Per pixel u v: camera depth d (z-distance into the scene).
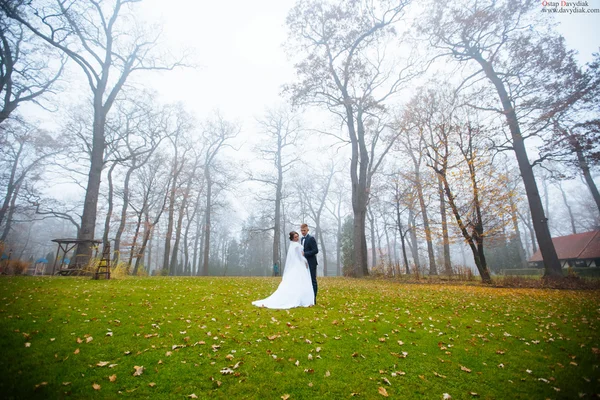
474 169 15.40
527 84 16.27
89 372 3.42
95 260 13.49
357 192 22.75
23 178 30.17
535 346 4.81
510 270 32.09
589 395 3.28
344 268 26.31
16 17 14.57
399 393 3.26
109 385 3.18
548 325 6.01
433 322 6.21
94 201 16.30
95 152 16.78
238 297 8.24
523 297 9.81
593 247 28.98
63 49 16.17
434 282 16.50
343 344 4.62
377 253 63.91
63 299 6.54
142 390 3.11
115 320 5.27
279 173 34.47
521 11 16.84
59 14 15.30
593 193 22.41
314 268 7.91
